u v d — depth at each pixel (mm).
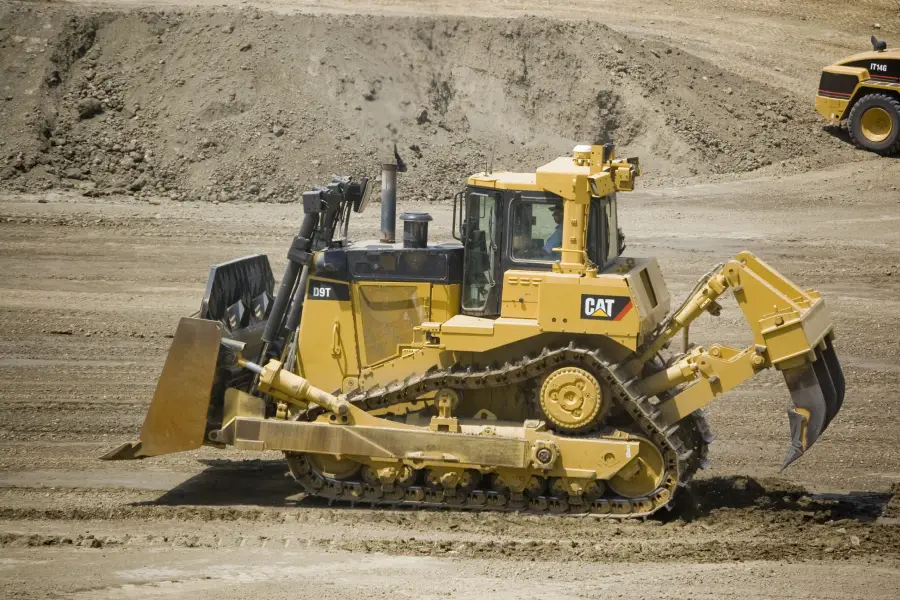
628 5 161250
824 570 33250
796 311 36562
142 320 66250
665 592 31328
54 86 109812
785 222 95312
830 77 118188
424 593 31094
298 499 40250
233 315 42312
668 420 37938
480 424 38500
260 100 109250
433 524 37156
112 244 84000
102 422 49188
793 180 109438
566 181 36906
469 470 38062
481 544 34938
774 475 43312
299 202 99750
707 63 133500
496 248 38406
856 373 57344
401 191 101812
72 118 107125
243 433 38844
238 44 114312
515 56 121438
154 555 34281
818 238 90062
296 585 31734
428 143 110375
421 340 39094
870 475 43406
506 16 139500
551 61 122688
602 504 37719
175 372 38906
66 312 67438
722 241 88938
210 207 96938
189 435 38969
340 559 33906
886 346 62500
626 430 37750
